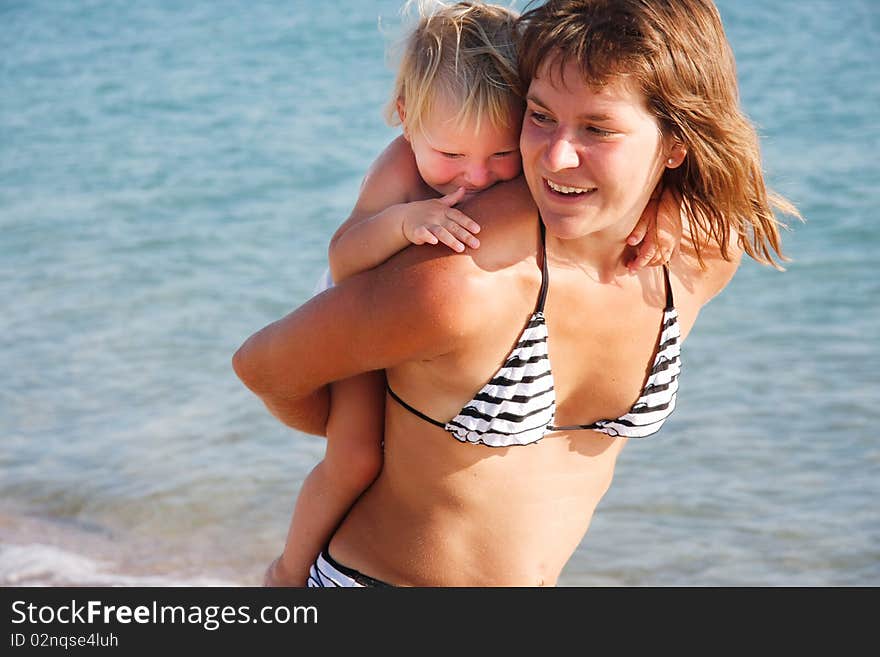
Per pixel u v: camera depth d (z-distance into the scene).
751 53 21.77
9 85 23.25
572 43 2.56
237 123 19.19
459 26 3.12
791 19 24.30
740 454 8.81
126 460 9.00
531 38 2.67
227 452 9.08
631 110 2.60
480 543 3.08
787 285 11.91
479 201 2.86
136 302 12.09
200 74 22.80
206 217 14.77
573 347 2.93
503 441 2.87
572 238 2.78
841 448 8.82
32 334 11.39
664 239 2.92
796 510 8.09
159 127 19.45
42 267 13.27
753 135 2.87
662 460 8.81
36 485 8.70
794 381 9.89
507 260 2.77
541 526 3.11
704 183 2.83
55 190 16.38
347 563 3.25
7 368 10.62
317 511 3.39
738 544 7.74
